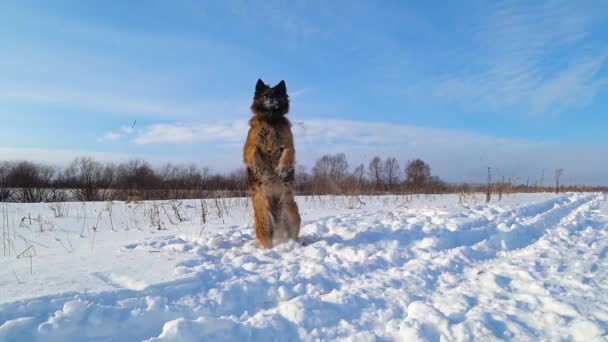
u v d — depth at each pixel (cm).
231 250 595
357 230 715
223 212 1093
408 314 381
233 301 389
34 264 466
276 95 670
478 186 1836
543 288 436
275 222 656
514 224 798
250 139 666
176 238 678
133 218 969
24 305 316
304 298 382
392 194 1869
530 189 2327
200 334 311
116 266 458
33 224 879
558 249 625
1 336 273
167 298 374
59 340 294
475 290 441
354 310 383
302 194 1614
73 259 497
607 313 366
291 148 661
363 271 512
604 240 700
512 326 343
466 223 789
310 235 716
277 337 329
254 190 647
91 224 883
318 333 337
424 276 487
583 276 476
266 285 430
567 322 351
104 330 313
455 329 336
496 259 600
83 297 347
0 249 586
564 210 1114
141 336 324
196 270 450
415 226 754
